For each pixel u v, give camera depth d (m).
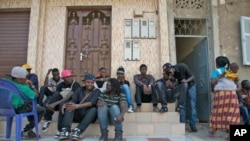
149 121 4.91
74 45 6.59
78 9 6.70
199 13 6.61
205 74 6.51
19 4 6.59
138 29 6.42
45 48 6.39
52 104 4.56
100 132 4.56
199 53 6.90
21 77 3.92
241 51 6.39
